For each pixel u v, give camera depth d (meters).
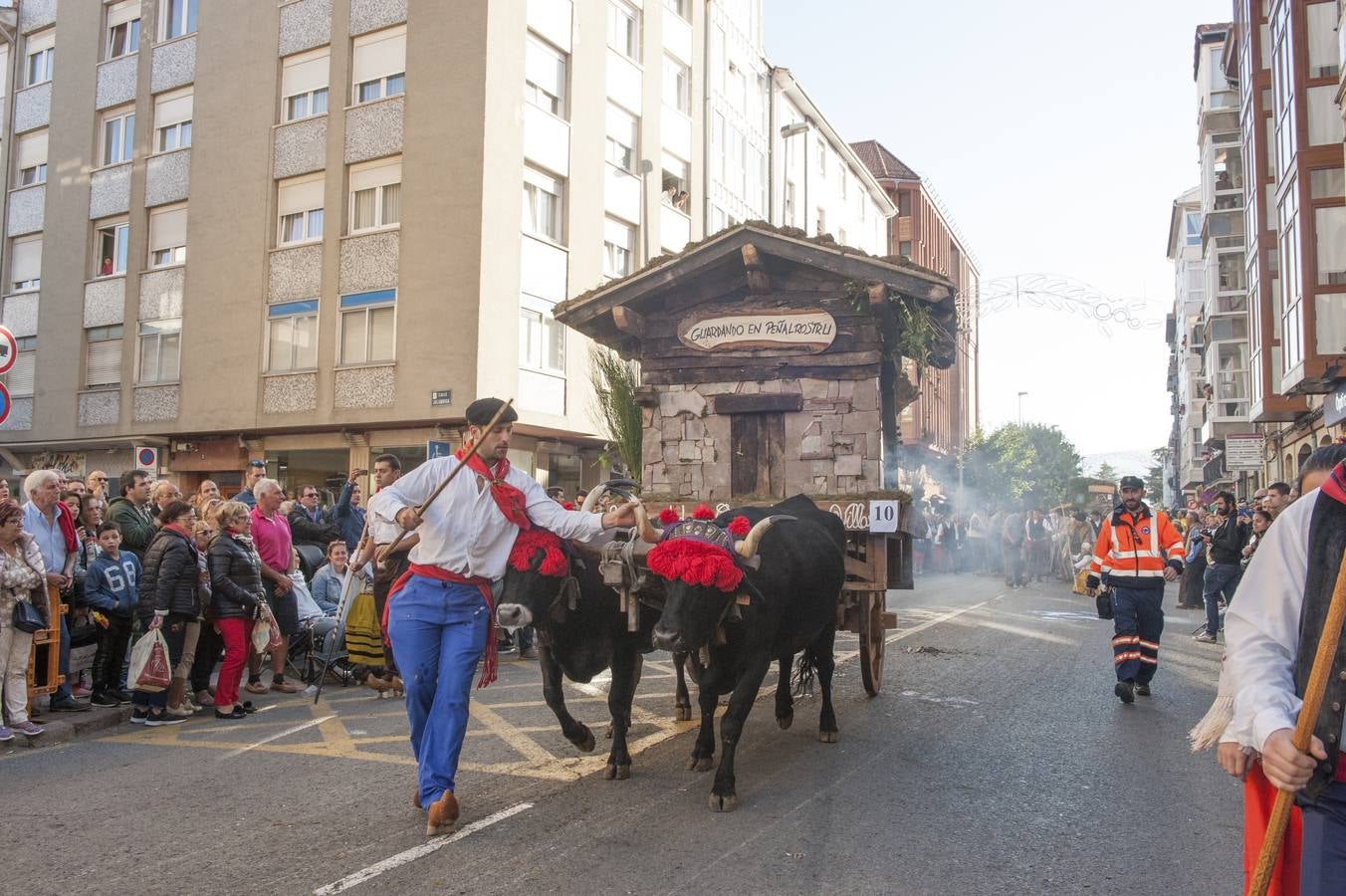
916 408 47.31
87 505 8.91
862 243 44.03
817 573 6.36
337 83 21.98
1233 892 4.27
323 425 21.50
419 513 4.82
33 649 7.63
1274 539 2.58
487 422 5.27
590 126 23.47
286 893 4.19
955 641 12.17
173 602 7.86
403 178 20.89
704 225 28.41
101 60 26.33
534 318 21.48
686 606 5.09
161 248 24.69
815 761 6.36
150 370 24.39
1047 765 6.30
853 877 4.37
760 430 9.75
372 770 6.29
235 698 8.15
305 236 22.45
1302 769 2.27
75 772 6.34
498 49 20.59
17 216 27.48
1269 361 24.53
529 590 5.18
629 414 15.41
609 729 7.32
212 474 23.95
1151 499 99.50
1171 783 5.93
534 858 4.56
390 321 21.02
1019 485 45.22
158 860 4.62
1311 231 20.36
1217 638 13.21
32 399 26.55
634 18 26.06
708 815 5.20
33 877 4.43
